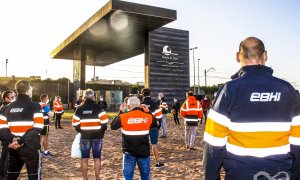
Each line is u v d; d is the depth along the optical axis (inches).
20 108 184.1
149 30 1160.2
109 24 1039.0
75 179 283.4
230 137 87.6
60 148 464.4
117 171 314.8
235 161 85.2
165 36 1375.5
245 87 87.0
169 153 413.7
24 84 187.9
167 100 1360.7
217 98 90.0
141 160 191.8
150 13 926.4
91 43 1347.2
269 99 86.4
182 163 350.0
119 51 1555.1
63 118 1147.3
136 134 190.4
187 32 1434.5
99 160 252.7
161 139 561.0
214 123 87.0
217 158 85.7
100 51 1546.5
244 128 85.1
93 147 250.8
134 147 189.9
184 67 1417.3
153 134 318.3
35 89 2081.7
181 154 406.0
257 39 94.0
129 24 1043.3
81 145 249.9
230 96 87.0
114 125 192.2
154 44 1339.8
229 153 86.8
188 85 1423.5
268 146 84.4
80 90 1501.0
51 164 349.1
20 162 185.2
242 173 83.9
